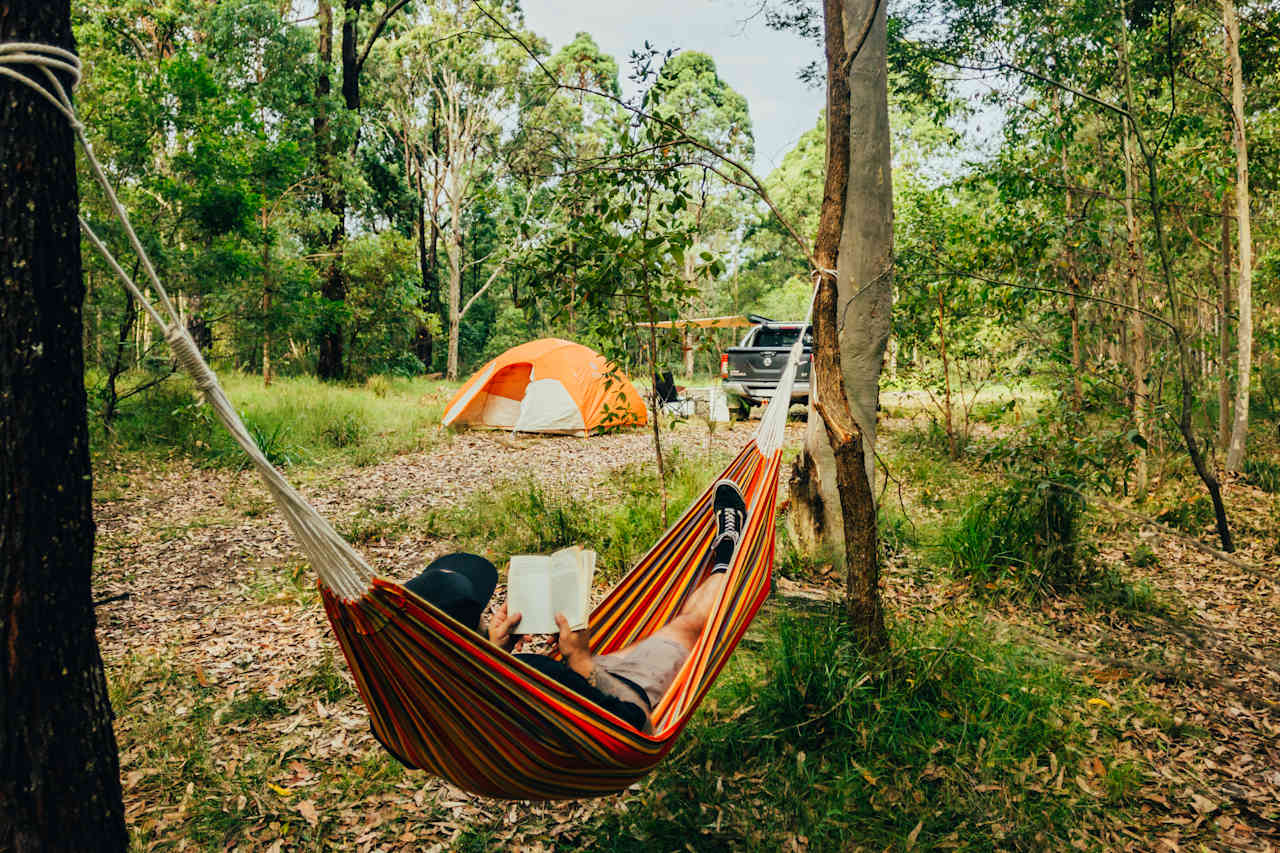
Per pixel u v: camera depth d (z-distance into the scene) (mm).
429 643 2178
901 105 11055
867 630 4699
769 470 4328
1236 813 3754
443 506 9352
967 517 7203
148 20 22109
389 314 23453
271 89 22141
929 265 9500
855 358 6820
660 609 3922
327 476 11133
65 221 2367
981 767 3988
